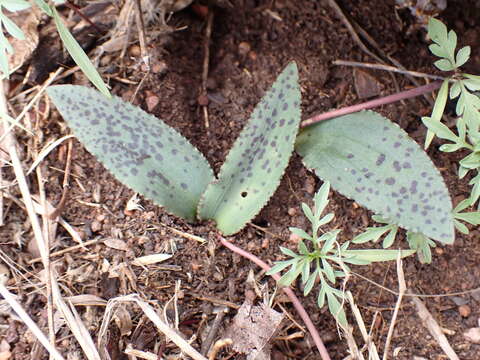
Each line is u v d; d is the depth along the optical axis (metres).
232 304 0.19
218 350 0.18
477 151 0.18
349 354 0.19
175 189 0.20
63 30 0.18
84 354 0.19
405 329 0.20
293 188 0.21
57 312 0.19
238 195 0.19
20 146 0.21
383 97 0.21
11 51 0.17
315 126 0.20
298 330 0.20
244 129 0.20
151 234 0.20
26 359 0.19
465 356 0.19
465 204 0.18
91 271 0.20
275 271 0.18
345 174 0.19
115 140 0.19
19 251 0.20
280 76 0.19
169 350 0.19
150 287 0.19
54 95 0.19
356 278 0.20
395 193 0.18
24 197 0.20
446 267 0.20
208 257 0.20
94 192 0.21
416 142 0.20
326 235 0.18
